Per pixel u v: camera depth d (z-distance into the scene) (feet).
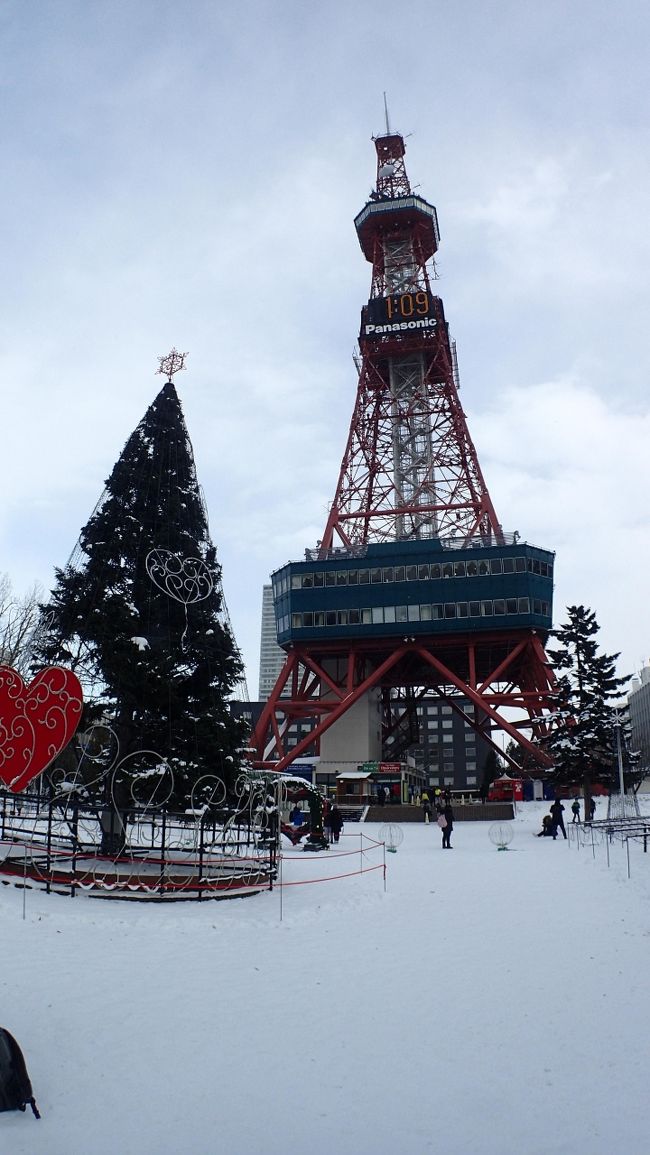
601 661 191.72
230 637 81.97
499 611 292.20
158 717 75.00
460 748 615.98
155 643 78.33
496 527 322.75
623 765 200.13
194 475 88.28
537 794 258.37
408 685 337.11
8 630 167.53
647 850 109.29
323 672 303.68
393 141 412.16
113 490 82.99
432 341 353.72
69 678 62.34
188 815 74.33
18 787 62.23
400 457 349.41
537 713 278.67
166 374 91.91
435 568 301.22
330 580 307.17
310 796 130.93
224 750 76.33
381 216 384.88
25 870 65.87
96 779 72.23
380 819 215.10
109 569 78.95
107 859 71.10
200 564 82.48
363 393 358.23
